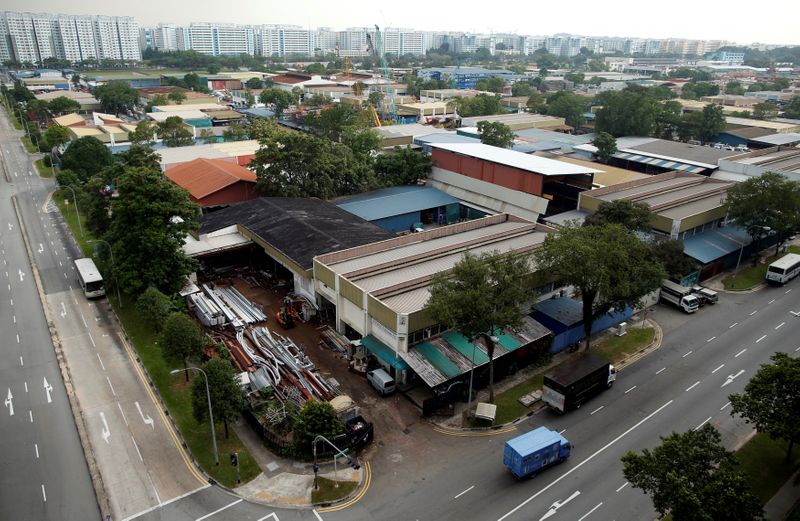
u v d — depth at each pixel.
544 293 69.31
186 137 158.25
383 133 151.75
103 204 89.88
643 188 100.62
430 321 56.38
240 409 48.16
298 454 47.50
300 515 41.81
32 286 81.19
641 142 149.38
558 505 42.75
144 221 69.06
